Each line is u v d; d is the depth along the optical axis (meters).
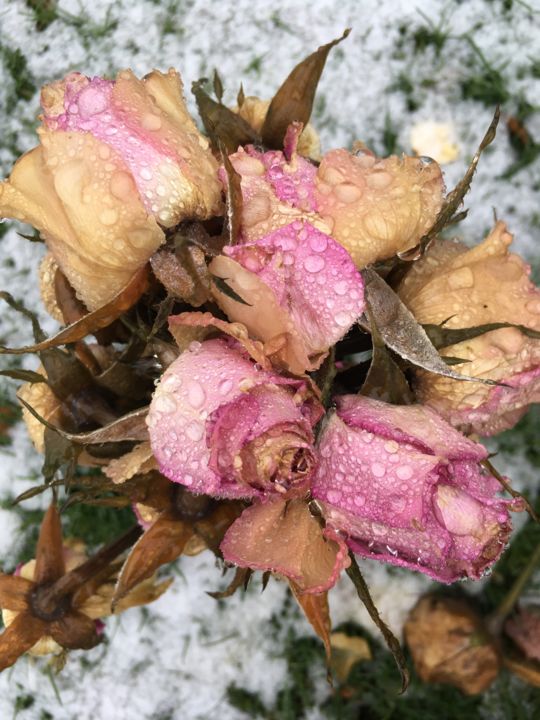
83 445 0.20
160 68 0.32
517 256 0.18
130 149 0.15
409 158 0.17
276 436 0.14
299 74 0.19
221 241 0.16
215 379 0.14
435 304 0.17
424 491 0.14
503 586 0.31
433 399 0.17
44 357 0.20
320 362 0.15
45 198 0.15
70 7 0.32
